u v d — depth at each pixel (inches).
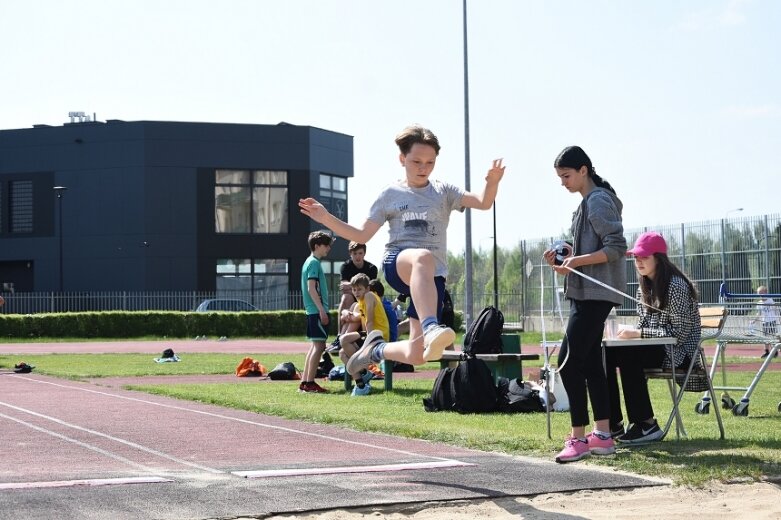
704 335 362.0
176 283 2268.7
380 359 263.6
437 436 349.4
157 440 350.9
